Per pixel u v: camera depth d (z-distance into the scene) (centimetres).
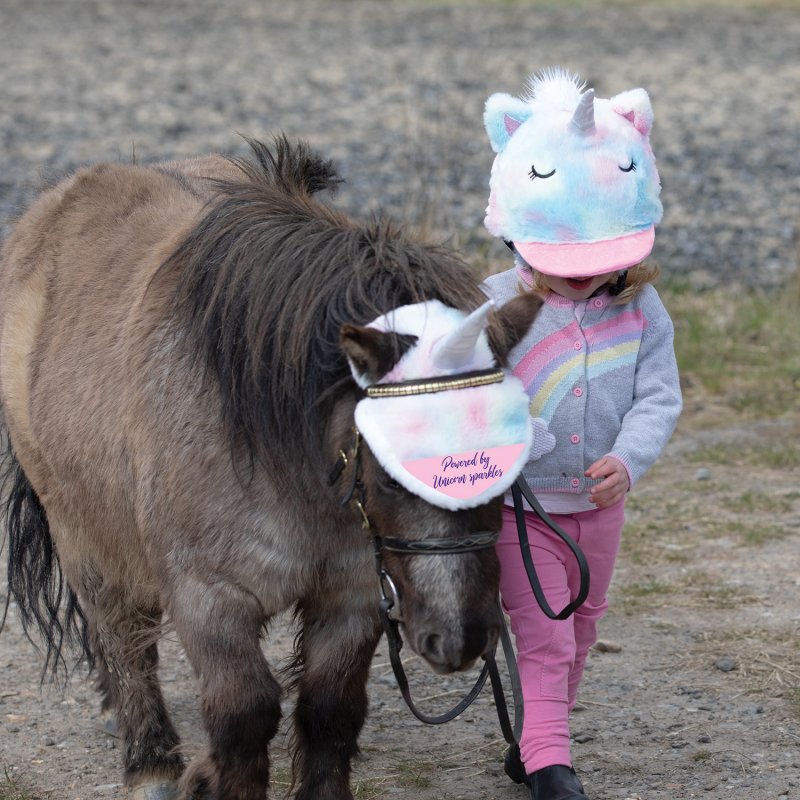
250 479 536
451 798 641
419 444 465
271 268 536
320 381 511
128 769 669
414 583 471
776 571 934
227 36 4647
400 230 551
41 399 668
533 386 604
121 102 3253
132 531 616
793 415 1296
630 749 684
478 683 564
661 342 616
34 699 776
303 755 596
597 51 4191
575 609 563
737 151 2794
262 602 559
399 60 3991
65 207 735
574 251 577
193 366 560
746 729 703
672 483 1130
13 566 755
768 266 1852
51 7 5328
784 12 5475
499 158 611
